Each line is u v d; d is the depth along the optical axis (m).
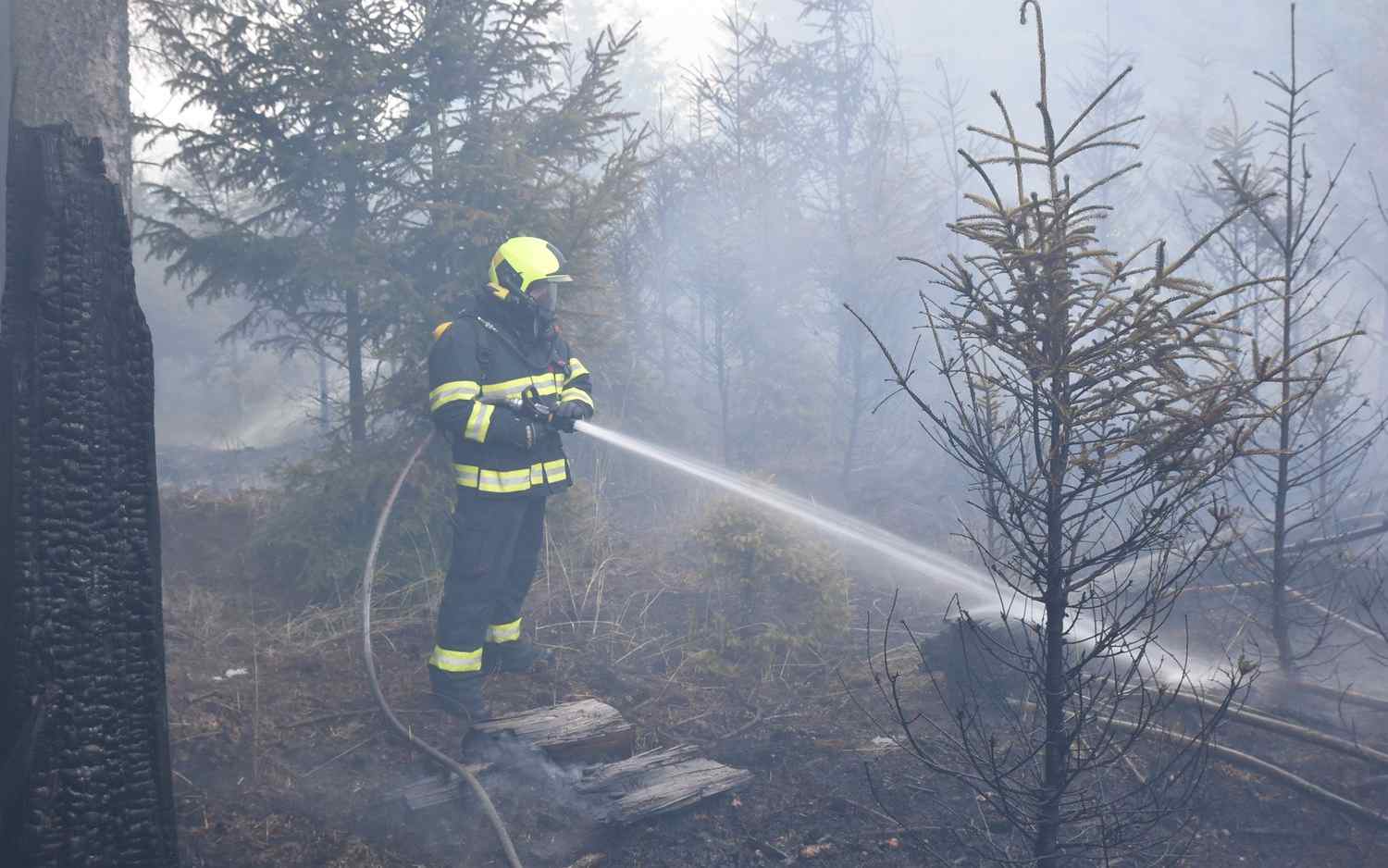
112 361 2.84
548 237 5.96
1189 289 2.51
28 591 2.73
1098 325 2.60
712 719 4.70
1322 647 5.42
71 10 3.87
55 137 2.81
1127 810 3.61
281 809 3.70
